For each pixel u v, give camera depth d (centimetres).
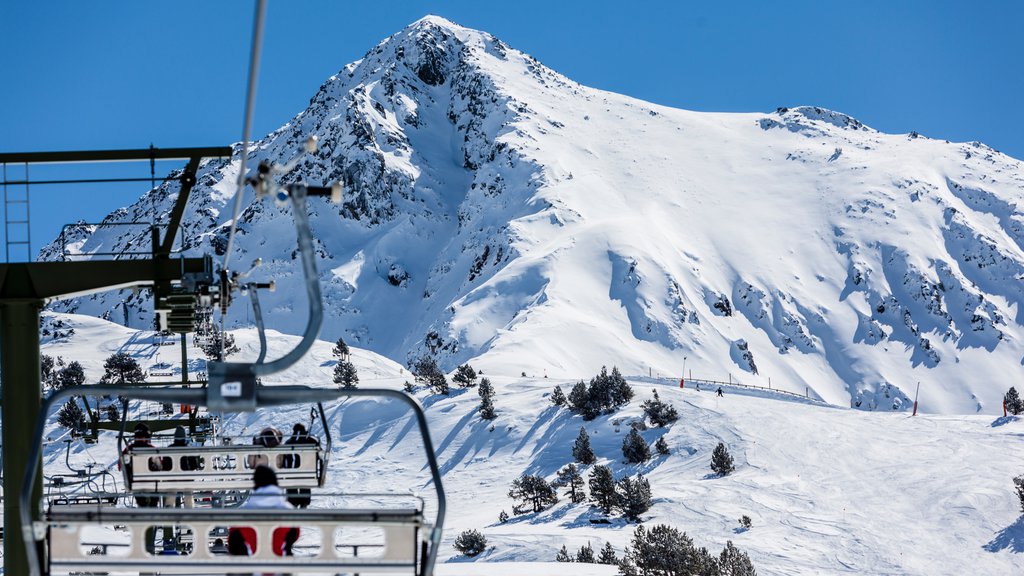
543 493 8850
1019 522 7619
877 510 8138
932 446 9731
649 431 10681
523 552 7306
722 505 8381
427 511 9000
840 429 10419
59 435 9156
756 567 6906
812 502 8412
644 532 7425
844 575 6819
